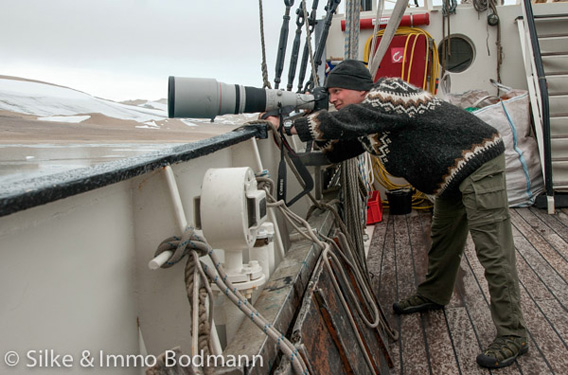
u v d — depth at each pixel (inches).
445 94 216.7
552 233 167.8
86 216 41.6
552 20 220.7
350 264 88.8
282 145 87.0
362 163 159.3
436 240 105.1
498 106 207.5
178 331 49.8
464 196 86.2
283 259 77.3
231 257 55.4
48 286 36.8
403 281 132.3
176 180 57.7
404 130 84.6
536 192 205.3
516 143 205.0
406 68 205.9
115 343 45.9
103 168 39.7
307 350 53.2
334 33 218.4
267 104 83.3
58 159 53.0
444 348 95.6
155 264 41.7
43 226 36.2
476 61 221.9
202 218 49.7
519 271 134.8
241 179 50.4
